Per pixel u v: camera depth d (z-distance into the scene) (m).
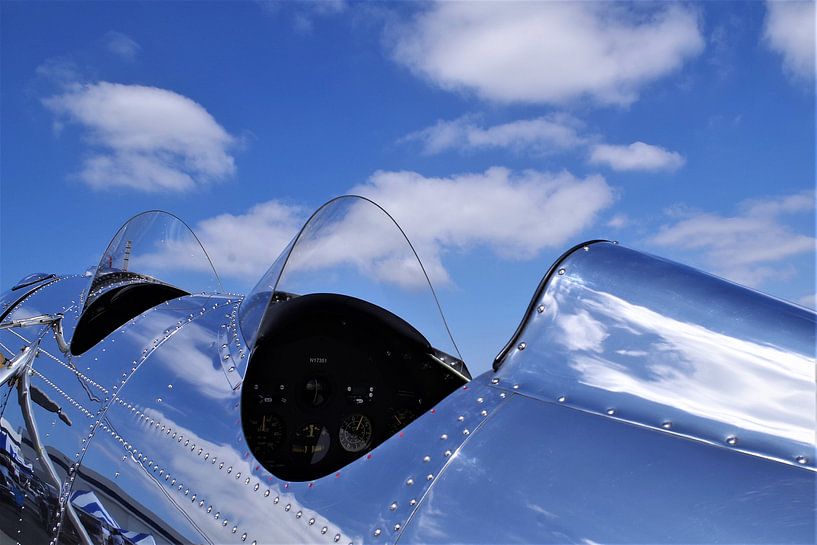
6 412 2.86
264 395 2.57
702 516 1.17
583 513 1.25
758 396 1.36
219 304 2.82
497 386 1.66
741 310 1.50
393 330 2.78
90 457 2.37
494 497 1.36
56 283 3.89
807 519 1.11
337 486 1.66
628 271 1.66
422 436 1.62
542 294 1.73
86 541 2.31
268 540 1.69
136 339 2.65
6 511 2.75
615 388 1.50
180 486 2.01
